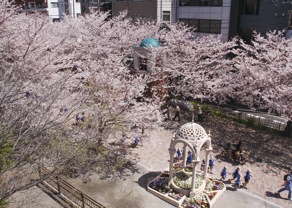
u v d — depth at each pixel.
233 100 27.19
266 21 30.73
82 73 17.72
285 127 20.52
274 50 20.70
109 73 17.42
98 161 15.25
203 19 31.94
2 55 16.62
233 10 30.39
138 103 17.23
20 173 9.93
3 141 8.66
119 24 29.75
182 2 33.12
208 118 23.20
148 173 15.81
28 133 9.09
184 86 22.83
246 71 20.17
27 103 9.48
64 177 15.00
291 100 18.08
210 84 21.45
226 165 16.83
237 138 20.00
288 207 13.28
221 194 14.18
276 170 16.36
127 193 14.09
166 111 22.62
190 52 23.42
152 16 36.59
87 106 14.99
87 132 12.92
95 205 12.54
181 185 14.01
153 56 22.61
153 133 19.41
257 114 24.39
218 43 24.77
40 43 17.75
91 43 26.66
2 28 18.09
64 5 46.16
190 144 13.04
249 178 14.56
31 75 12.88
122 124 16.22
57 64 20.91
